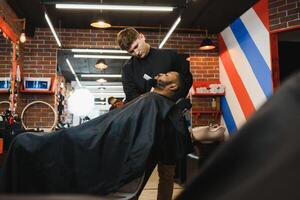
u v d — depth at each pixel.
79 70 9.11
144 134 1.63
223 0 5.12
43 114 6.18
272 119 0.40
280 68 5.01
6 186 1.48
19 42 5.72
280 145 0.38
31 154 1.51
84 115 7.48
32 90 5.96
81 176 1.52
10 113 4.34
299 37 5.02
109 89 11.01
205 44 5.87
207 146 3.76
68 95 8.75
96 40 6.46
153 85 2.09
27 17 5.82
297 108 0.39
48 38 6.34
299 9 4.51
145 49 2.54
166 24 6.28
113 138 1.59
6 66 5.04
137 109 1.68
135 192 1.59
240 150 0.40
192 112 6.39
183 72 2.64
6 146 3.37
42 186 1.50
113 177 1.54
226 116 6.22
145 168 1.60
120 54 6.91
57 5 4.31
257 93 5.14
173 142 1.80
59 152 1.53
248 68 5.42
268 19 4.85
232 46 6.02
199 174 0.42
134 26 6.34
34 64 6.23
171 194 2.11
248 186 0.37
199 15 5.75
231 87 6.05
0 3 4.68
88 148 1.54
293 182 0.35
